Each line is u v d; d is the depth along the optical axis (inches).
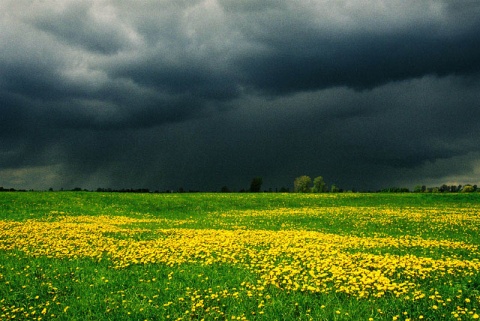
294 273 498.6
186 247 697.6
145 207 1786.4
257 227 1105.4
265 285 468.1
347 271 512.4
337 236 876.0
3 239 808.3
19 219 1237.7
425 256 650.8
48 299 434.3
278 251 657.6
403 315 368.2
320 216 1396.4
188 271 539.2
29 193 1947.6
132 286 476.1
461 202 2187.5
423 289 443.2
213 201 2074.3
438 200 2279.8
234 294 432.8
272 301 411.5
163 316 378.3
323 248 684.1
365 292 428.1
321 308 386.9
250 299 423.8
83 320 376.2
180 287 466.9
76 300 426.9
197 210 1791.3
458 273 516.1
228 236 851.4
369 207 1897.1
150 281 500.1
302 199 2290.8
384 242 795.4
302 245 721.6
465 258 634.2
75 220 1240.2
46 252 666.8
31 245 738.2
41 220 1224.8
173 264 582.9
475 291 430.0
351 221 1224.2
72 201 1775.3
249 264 580.4
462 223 1144.2
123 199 1939.0
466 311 368.5
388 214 1453.0
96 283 486.3
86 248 701.9
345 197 2405.3
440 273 512.7
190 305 407.8
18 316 386.6
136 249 693.3
